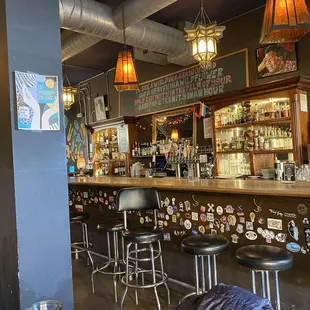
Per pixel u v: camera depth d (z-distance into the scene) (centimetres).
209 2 475
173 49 504
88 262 437
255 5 491
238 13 516
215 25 353
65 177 209
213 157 521
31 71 196
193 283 313
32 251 193
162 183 335
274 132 462
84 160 884
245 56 514
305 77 408
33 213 194
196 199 309
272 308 117
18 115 189
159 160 658
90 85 880
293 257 226
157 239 279
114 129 771
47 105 201
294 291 240
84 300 315
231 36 535
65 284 206
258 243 262
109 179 446
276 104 455
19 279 187
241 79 521
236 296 119
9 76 188
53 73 205
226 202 285
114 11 423
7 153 192
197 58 363
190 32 358
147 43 475
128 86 388
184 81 612
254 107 480
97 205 442
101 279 373
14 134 188
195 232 310
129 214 375
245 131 491
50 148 202
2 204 201
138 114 721
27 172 192
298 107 415
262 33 249
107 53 671
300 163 412
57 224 204
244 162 504
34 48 198
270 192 227
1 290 208
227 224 284
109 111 815
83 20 405
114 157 766
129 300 311
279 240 248
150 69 689
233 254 281
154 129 679
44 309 158
